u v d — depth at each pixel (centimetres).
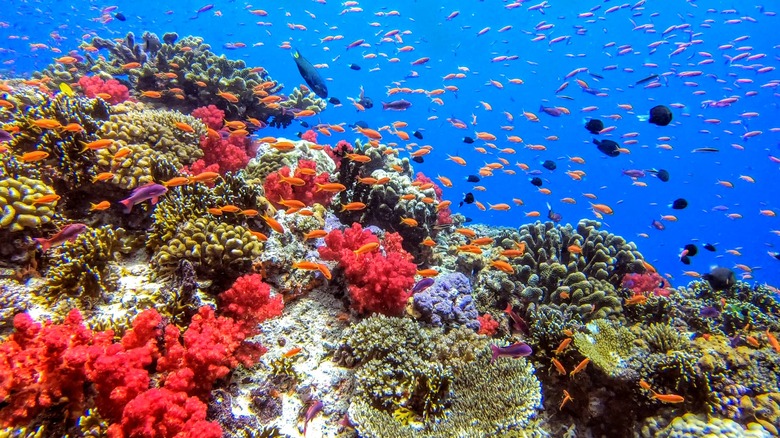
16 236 439
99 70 1167
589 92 1477
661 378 545
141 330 389
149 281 484
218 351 379
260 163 847
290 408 447
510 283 745
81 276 440
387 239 700
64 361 325
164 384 364
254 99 1205
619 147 848
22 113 660
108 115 729
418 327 518
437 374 475
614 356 580
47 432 321
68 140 568
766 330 726
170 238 520
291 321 535
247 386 441
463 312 629
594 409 570
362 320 527
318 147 911
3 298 393
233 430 395
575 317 714
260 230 579
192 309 452
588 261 875
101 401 333
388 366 469
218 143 831
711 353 561
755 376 548
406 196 786
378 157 1009
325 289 585
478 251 685
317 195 780
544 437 510
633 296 777
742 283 972
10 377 299
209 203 570
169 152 734
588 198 1298
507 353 467
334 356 507
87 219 550
